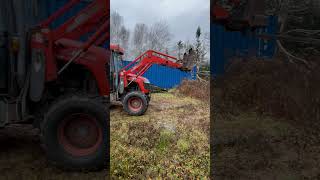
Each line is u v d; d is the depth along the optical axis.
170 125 5.16
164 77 15.53
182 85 12.26
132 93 6.80
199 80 13.02
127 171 3.15
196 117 6.37
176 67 8.50
